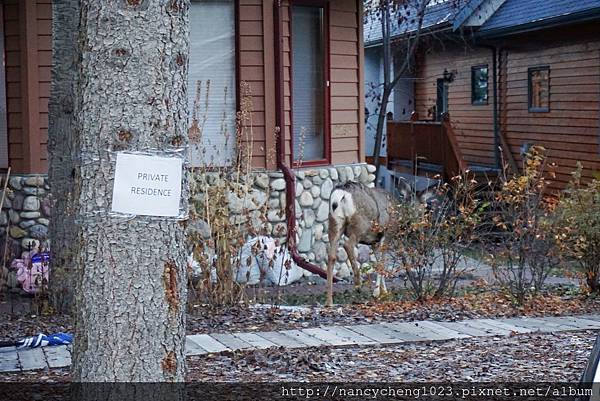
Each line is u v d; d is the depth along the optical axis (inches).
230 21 497.4
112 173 157.5
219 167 444.8
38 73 477.7
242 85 449.1
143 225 158.4
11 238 475.2
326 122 530.6
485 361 275.9
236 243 383.6
